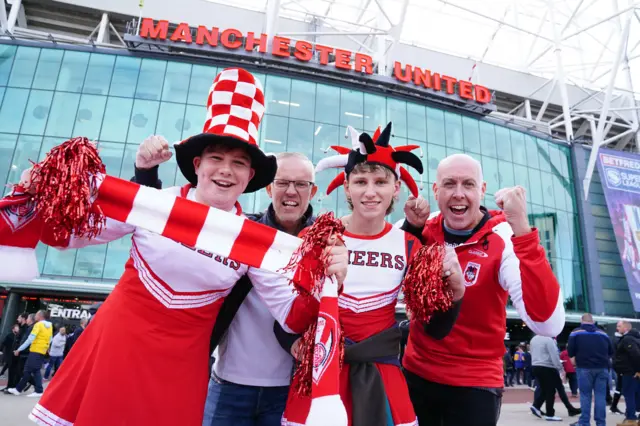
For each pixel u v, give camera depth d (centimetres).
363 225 182
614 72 2145
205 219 146
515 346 2105
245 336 194
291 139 1686
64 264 1408
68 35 2119
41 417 135
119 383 133
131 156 1552
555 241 2047
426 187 1795
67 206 116
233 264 156
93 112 1582
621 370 637
